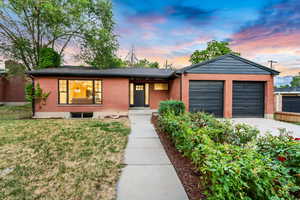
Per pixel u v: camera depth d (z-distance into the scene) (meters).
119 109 9.53
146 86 11.48
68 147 3.96
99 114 9.38
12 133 5.07
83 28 10.98
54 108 8.98
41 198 2.09
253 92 8.95
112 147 4.05
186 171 2.78
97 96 9.72
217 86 8.81
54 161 3.18
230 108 8.73
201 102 8.73
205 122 3.98
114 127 6.20
